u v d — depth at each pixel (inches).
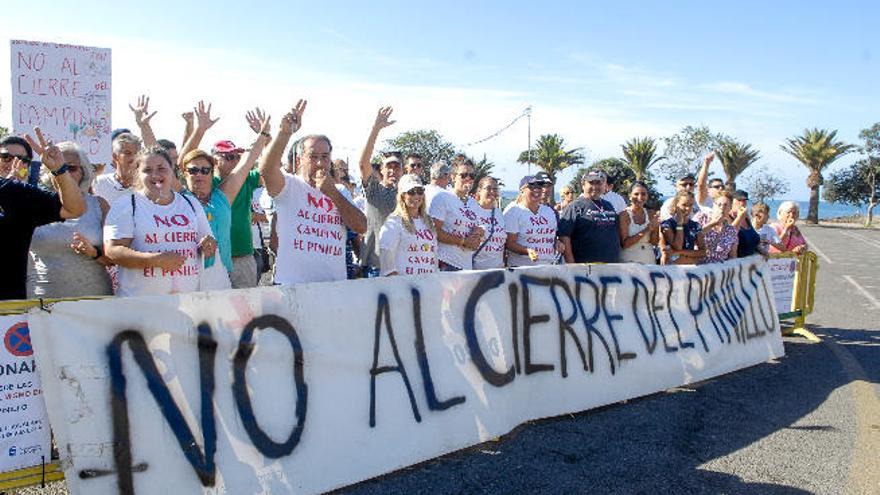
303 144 170.6
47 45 200.1
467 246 220.7
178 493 122.5
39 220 137.9
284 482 134.3
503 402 175.9
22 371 120.9
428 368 162.7
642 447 169.3
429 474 151.2
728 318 254.1
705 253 284.7
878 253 941.8
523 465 156.6
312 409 141.6
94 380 116.8
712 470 156.3
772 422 191.0
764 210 329.7
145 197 142.9
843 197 2647.6
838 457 165.9
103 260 150.3
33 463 123.3
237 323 133.5
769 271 287.9
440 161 243.6
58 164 136.7
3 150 155.6
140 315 122.5
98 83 208.4
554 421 187.6
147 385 121.8
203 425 126.9
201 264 153.6
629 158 1792.6
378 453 149.3
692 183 290.0
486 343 175.8
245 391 133.0
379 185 223.3
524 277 189.9
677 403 207.0
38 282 148.6
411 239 192.1
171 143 205.8
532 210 244.7
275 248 231.5
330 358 146.1
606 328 208.1
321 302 146.6
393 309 159.0
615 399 205.0
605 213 252.1
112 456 117.2
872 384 233.9
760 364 260.7
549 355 191.2
